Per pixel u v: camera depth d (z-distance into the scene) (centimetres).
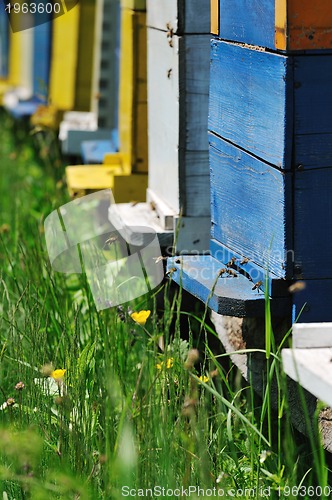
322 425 629
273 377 697
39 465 620
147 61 991
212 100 757
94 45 1734
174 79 855
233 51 707
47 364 720
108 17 1519
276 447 697
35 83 2234
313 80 628
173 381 671
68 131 1563
